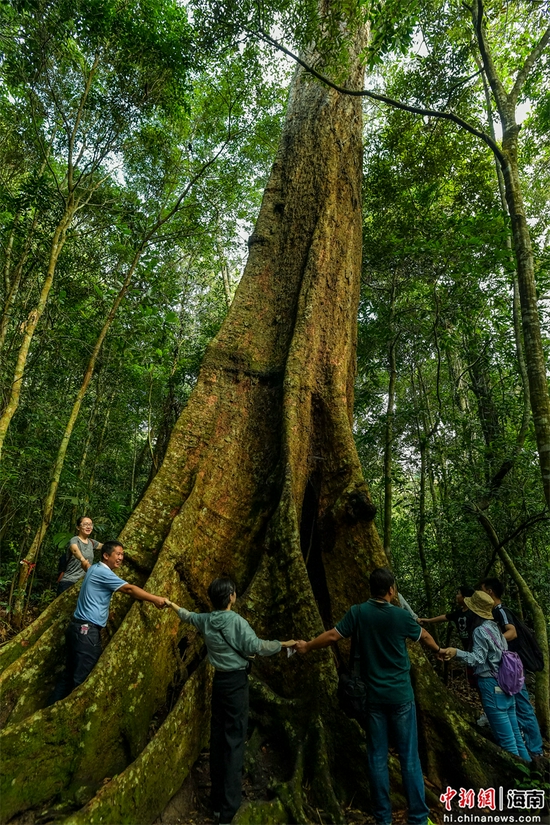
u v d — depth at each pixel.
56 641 4.07
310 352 5.99
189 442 5.34
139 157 9.72
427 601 7.66
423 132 10.11
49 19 6.71
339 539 4.92
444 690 4.26
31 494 9.17
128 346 9.46
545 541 8.09
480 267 7.70
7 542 9.54
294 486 5.06
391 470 9.02
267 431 5.64
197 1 6.30
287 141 7.93
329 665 4.01
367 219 10.38
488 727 4.74
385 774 3.21
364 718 3.29
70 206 7.17
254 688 3.99
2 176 8.73
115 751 3.38
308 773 3.49
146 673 3.75
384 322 9.30
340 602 4.64
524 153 10.48
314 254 6.66
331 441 5.54
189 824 3.17
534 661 4.74
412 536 10.71
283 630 4.19
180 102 8.47
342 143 7.69
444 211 10.70
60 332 9.03
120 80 7.79
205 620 3.42
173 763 3.29
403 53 5.71
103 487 11.40
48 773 3.06
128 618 3.89
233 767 3.12
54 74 7.57
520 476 7.66
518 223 5.38
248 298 6.64
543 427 4.81
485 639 4.54
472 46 8.48
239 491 5.25
